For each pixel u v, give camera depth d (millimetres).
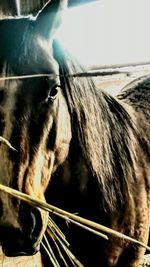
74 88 1704
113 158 1872
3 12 2643
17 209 1395
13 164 1381
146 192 1998
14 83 1377
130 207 1906
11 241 1418
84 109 1748
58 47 1651
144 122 2156
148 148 2070
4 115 1350
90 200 1823
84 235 1841
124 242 1912
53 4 1554
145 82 2576
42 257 1901
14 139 1370
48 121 1494
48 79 1451
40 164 1512
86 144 1766
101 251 1877
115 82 3980
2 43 1421
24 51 1427
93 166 1794
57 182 1812
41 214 1458
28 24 1505
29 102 1397
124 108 2033
